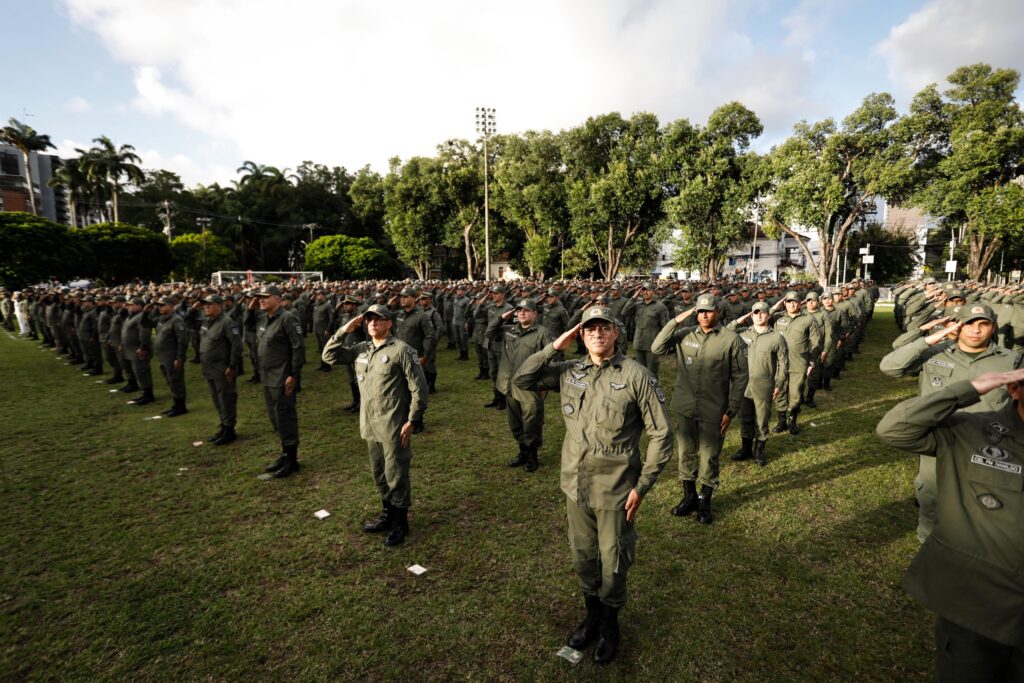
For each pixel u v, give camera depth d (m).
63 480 5.64
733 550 4.17
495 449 6.63
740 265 64.38
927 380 4.09
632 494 2.86
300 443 6.90
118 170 50.34
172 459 6.29
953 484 2.06
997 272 43.66
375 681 2.86
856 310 12.02
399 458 4.25
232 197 61.31
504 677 2.88
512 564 4.00
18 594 3.64
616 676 2.88
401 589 3.69
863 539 4.29
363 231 63.22
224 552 4.18
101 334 10.51
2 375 11.51
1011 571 1.87
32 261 32.81
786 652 3.04
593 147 38.09
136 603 3.54
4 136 48.06
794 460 6.12
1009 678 1.96
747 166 32.31
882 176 27.89
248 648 3.11
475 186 44.03
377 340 4.34
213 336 6.66
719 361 4.59
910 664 2.93
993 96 27.00
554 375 3.29
